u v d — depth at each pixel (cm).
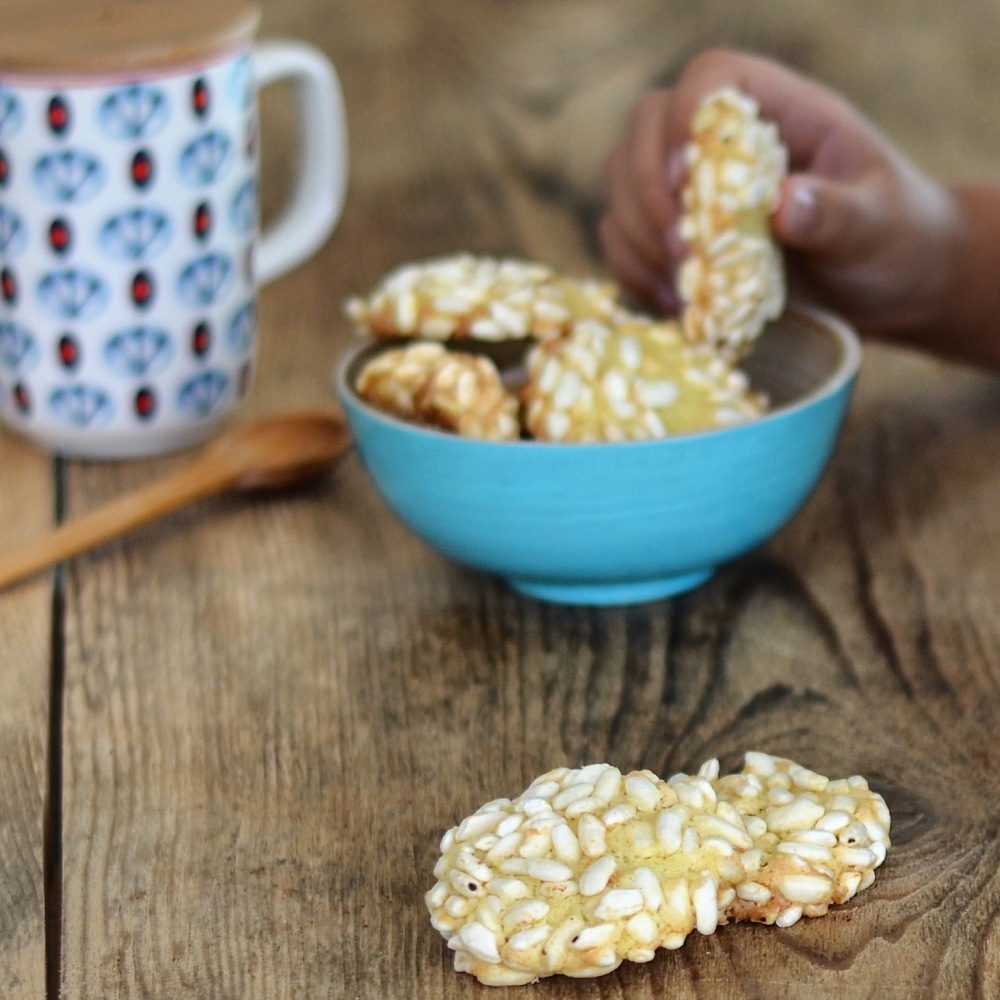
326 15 145
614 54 131
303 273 107
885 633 84
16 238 90
